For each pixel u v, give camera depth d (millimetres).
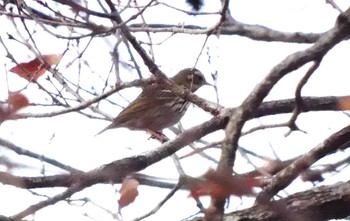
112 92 11219
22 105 8516
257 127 10805
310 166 8922
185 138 10031
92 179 9344
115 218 9812
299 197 8711
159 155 9898
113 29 10180
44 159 10781
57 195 9062
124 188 9781
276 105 11062
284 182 8555
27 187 9000
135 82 11211
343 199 8586
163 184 11000
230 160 7836
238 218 8430
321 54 9023
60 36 10664
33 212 8859
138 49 10398
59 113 10859
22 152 10375
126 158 9703
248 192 6977
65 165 11023
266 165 9922
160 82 10922
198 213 8766
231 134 8031
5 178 8586
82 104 11062
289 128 10812
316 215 8617
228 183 6980
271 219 8422
